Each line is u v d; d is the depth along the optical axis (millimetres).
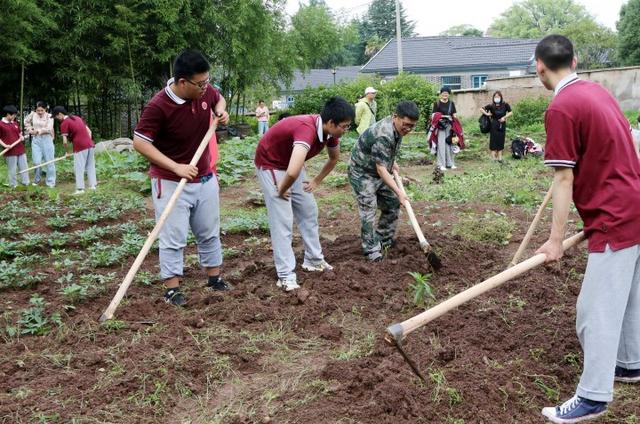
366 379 4148
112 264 7250
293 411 3961
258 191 11648
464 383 4125
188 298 5891
